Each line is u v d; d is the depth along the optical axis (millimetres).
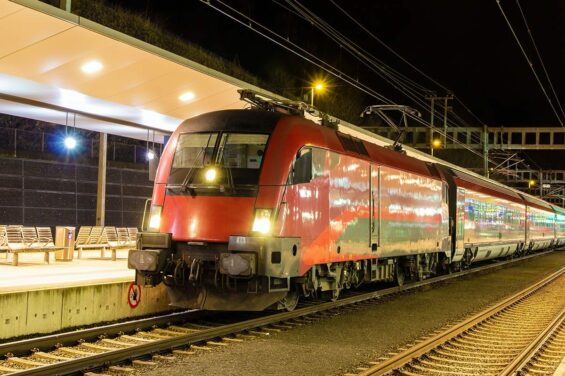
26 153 20250
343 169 12180
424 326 10945
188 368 7328
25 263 14047
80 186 21875
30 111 14828
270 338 9352
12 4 10297
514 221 30672
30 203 20156
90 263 14367
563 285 19719
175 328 9766
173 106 15180
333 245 11648
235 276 9375
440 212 18625
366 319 11492
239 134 10438
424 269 17828
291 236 10125
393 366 7609
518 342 9977
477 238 23188
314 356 8211
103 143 19516
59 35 11430
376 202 13805
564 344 9906
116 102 14047
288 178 10180
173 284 10141
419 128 36000
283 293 10273
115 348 8188
